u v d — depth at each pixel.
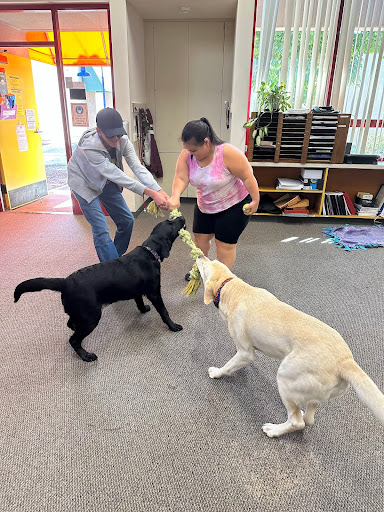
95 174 2.33
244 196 2.28
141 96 4.54
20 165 4.81
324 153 3.95
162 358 1.93
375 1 3.81
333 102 4.24
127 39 3.79
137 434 1.48
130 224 2.78
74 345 1.87
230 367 1.65
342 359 1.21
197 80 4.71
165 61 4.65
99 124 2.18
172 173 5.16
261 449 1.41
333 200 4.18
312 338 1.26
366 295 2.58
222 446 1.42
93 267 1.87
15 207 4.79
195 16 4.31
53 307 2.42
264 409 1.60
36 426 1.51
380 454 1.39
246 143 4.19
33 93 4.96
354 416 1.56
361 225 4.14
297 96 4.25
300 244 3.58
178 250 3.41
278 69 4.18
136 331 2.18
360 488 1.26
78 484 1.28
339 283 2.76
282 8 3.93
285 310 1.41
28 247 3.42
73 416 1.56
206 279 1.76
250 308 1.47
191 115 4.88
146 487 1.27
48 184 6.16
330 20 3.92
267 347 1.40
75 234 3.79
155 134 4.98
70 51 4.09
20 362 1.89
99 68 4.11
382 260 3.19
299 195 4.42
